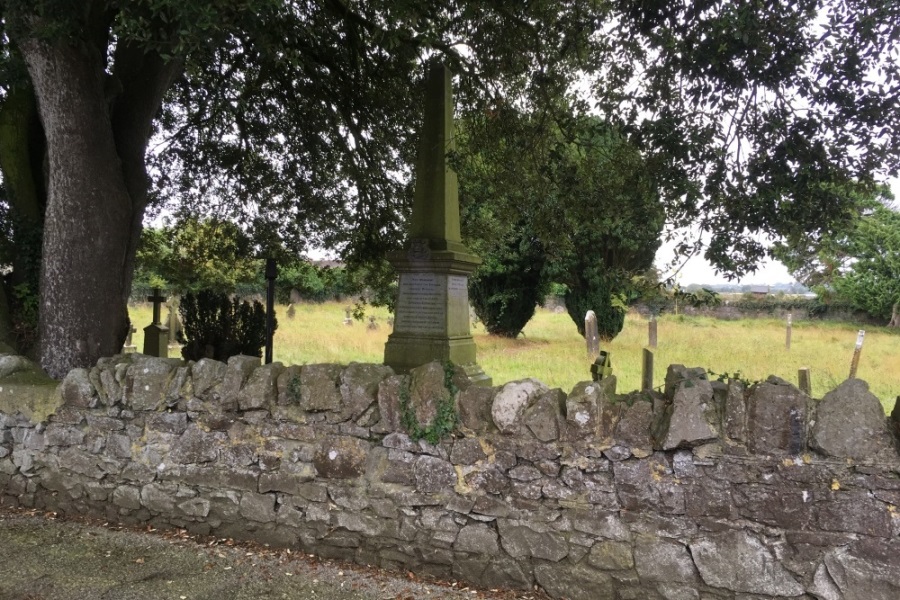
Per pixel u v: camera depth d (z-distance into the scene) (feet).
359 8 25.75
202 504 12.38
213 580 10.72
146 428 12.83
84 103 18.67
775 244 13.67
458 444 10.80
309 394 11.68
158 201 35.06
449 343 22.95
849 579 8.90
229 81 29.99
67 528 12.70
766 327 77.56
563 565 10.21
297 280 42.96
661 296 15.70
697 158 13.88
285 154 33.42
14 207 24.21
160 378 12.78
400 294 23.80
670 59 14.40
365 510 11.32
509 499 10.50
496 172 24.75
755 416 9.37
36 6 15.51
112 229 19.67
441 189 23.43
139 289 83.92
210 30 13.39
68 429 13.41
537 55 21.45
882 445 8.85
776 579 9.21
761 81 13.35
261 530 12.00
